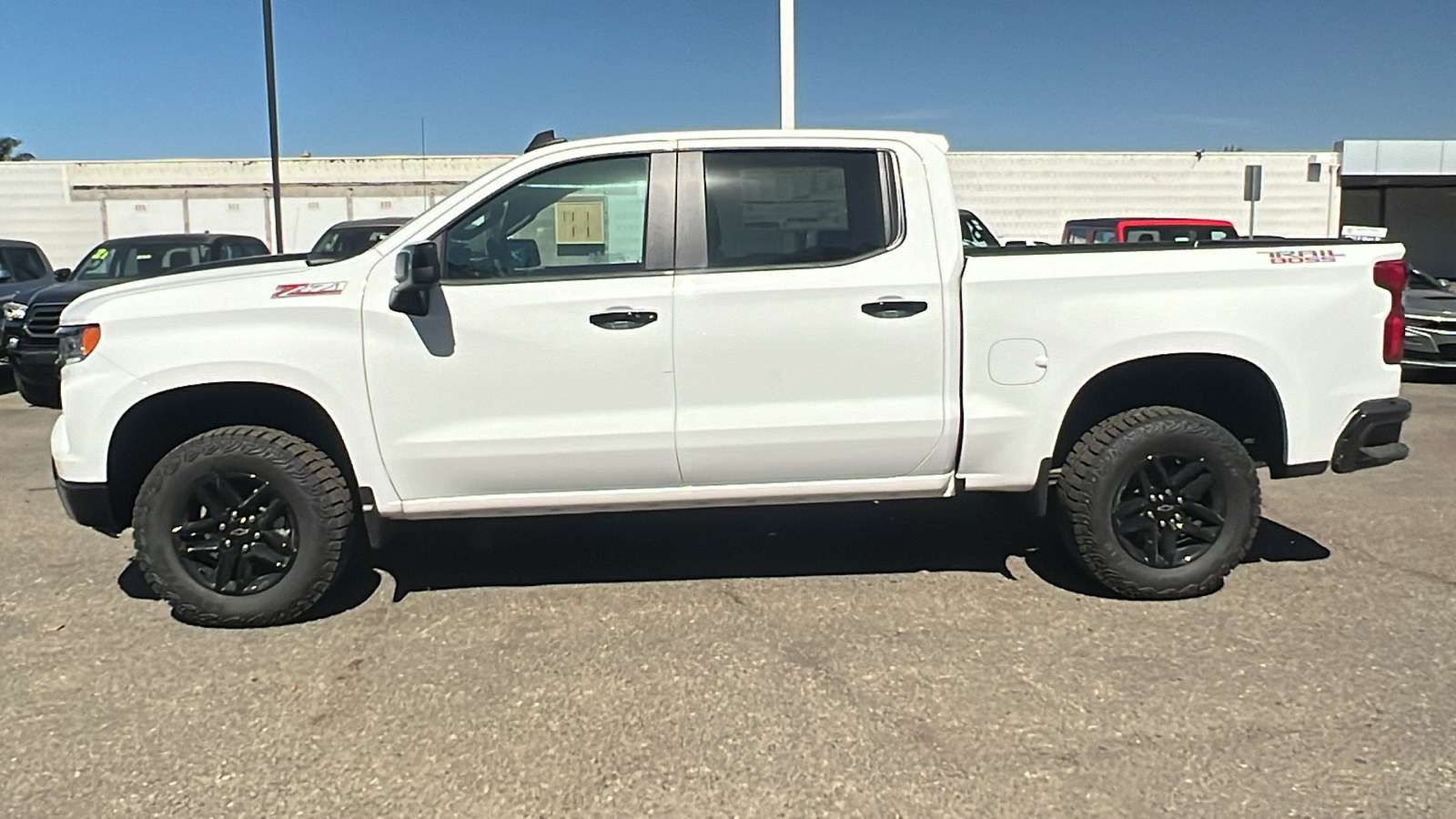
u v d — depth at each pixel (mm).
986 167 27234
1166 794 3154
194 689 3941
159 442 4734
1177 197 27781
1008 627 4430
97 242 27453
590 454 4434
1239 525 4691
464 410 4379
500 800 3178
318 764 3395
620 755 3422
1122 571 4656
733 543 5645
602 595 4871
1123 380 4965
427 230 4395
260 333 4316
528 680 3984
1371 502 6449
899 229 4500
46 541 5852
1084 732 3533
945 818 3047
